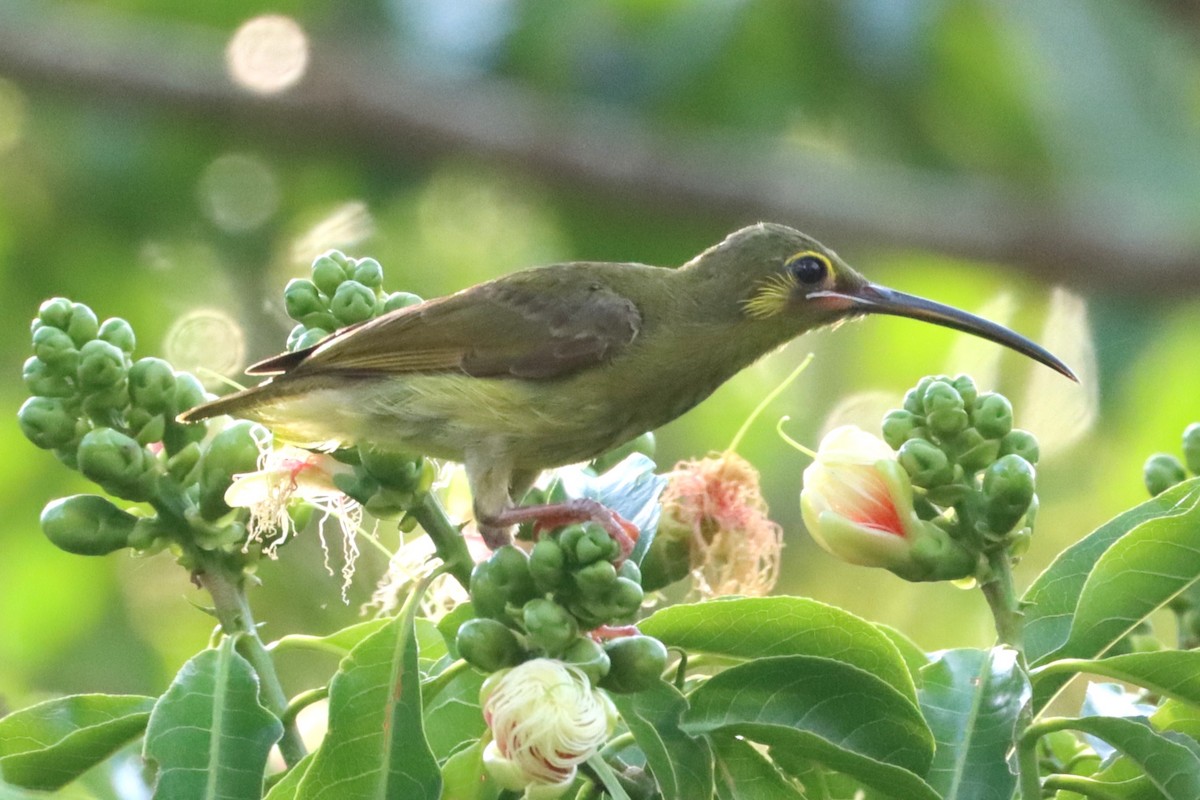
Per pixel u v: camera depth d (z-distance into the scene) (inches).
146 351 651.5
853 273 408.5
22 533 618.2
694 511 322.3
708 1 639.1
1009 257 673.6
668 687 258.8
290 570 546.6
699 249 691.4
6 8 674.8
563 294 377.7
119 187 668.1
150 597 610.5
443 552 277.6
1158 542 264.1
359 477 279.6
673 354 387.9
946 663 264.7
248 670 264.4
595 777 264.4
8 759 273.3
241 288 661.9
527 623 246.8
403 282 667.4
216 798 253.3
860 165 688.4
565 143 669.9
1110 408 654.5
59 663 597.9
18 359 653.3
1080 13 632.4
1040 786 262.1
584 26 648.4
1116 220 657.6
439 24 663.1
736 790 263.1
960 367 674.8
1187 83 647.1
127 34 675.4
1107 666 260.1
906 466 267.4
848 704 255.6
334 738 251.0
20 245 664.4
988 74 662.5
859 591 595.5
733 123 669.9
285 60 673.0
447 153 673.0
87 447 270.2
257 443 284.4
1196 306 660.1
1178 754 249.8
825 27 646.5
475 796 256.7
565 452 373.7
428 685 261.6
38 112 669.9
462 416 354.0
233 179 677.9
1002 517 263.9
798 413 639.1
